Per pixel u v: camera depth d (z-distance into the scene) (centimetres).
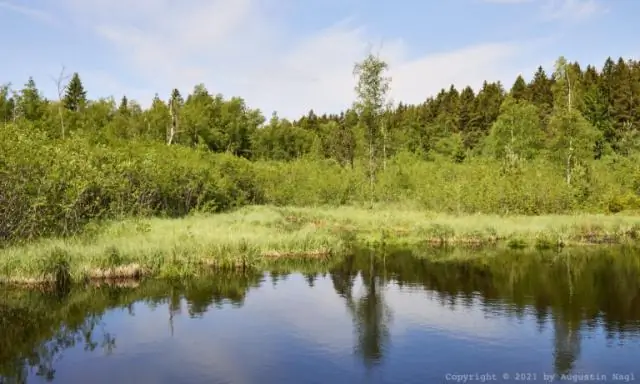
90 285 1666
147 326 1276
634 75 9469
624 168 4831
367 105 4022
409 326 1287
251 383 939
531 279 1834
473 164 4522
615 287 1698
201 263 1966
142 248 1880
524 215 3509
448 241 2748
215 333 1224
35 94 5238
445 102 11850
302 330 1250
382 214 3525
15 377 966
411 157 6381
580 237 2862
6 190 1986
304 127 13812
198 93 10325
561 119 4816
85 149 2630
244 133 10444
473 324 1298
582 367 1016
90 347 1130
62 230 2170
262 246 2231
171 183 3344
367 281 1802
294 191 4588
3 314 1367
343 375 977
